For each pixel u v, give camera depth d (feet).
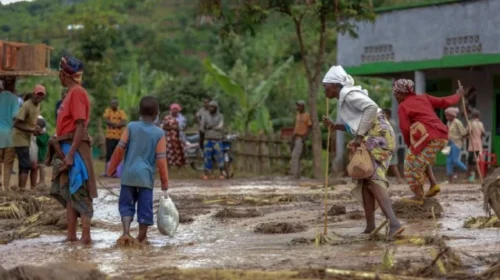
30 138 68.08
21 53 68.23
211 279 27.27
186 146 113.70
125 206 39.70
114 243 40.55
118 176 101.50
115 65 190.60
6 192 56.70
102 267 31.89
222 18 104.58
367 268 29.37
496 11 102.68
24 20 137.69
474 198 63.36
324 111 141.90
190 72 252.21
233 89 130.82
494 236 39.22
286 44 198.80
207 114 103.65
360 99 38.73
